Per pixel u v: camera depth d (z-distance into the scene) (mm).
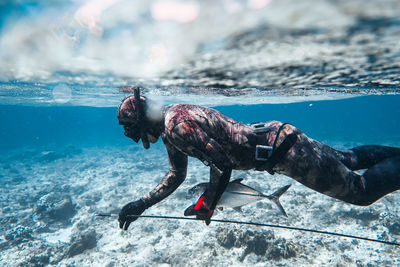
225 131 2266
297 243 6484
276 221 7988
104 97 11492
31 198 12531
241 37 2158
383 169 2215
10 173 19203
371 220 7637
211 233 7195
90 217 9383
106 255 7133
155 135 2645
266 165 2246
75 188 13875
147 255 6777
